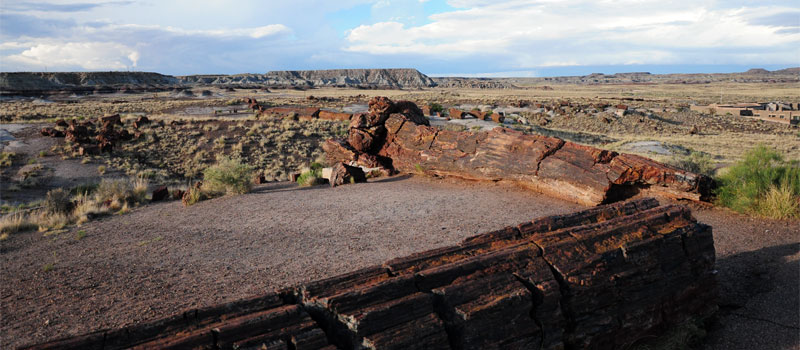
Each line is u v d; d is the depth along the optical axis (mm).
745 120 70875
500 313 4262
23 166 29734
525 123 55000
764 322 5633
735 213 10336
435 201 13414
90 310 7082
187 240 11109
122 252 10438
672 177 11141
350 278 4383
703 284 5824
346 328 3840
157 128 40906
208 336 3506
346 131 41656
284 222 12242
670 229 5852
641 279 5207
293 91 163125
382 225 11125
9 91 118625
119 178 28281
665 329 5449
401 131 19672
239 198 16594
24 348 3264
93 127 40500
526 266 4836
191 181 29188
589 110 70875
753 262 7422
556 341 4574
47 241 12109
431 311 4098
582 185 12188
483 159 15508
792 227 9000
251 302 4008
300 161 33469
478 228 10352
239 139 38219
